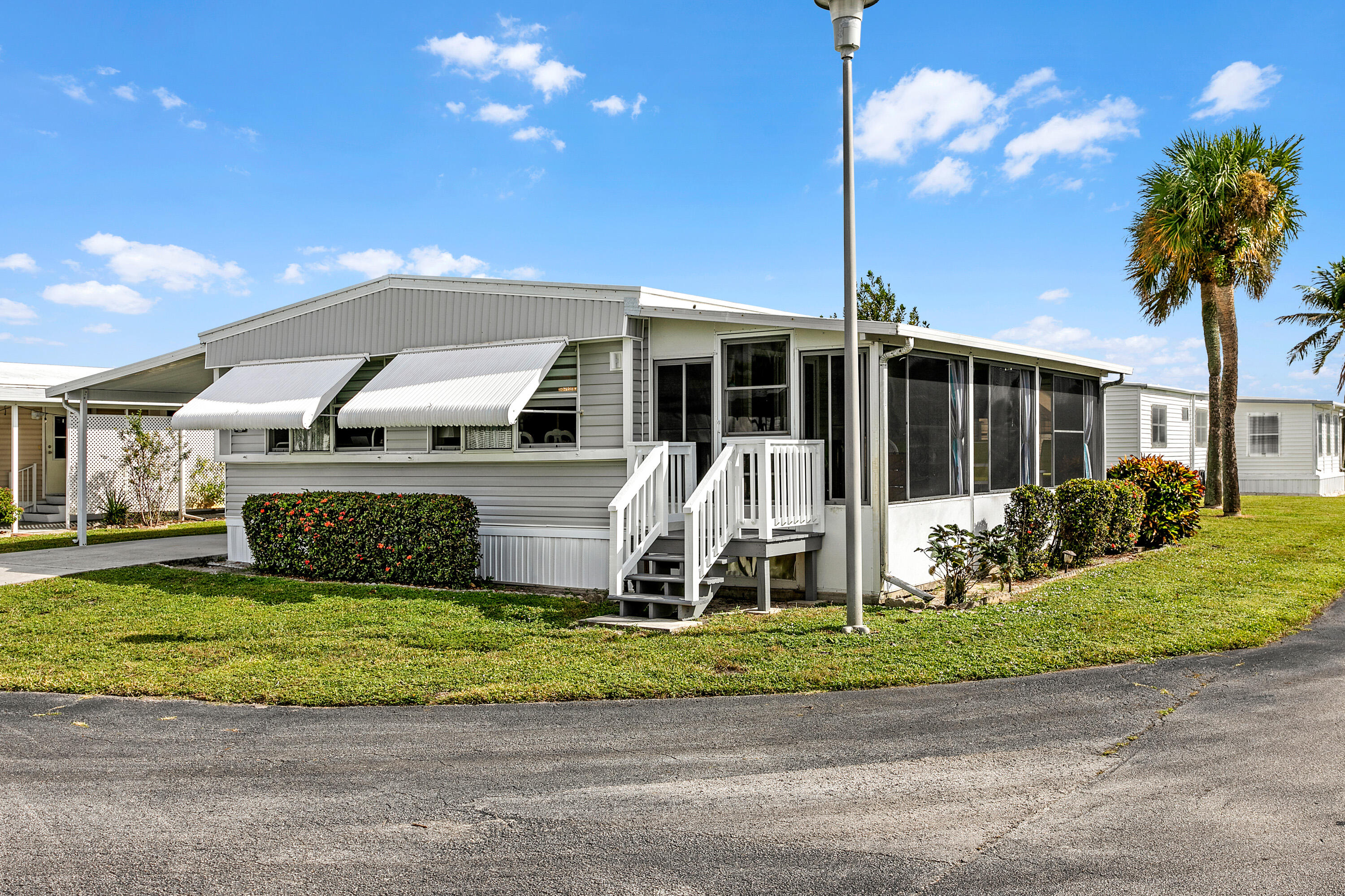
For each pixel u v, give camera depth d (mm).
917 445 11781
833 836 4652
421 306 13727
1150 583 11688
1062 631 8938
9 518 20500
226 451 15852
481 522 13297
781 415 11516
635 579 10398
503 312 12977
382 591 12117
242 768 5727
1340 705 6688
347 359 14375
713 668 7844
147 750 6078
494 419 11586
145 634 9586
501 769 5648
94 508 22922
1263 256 21078
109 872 4344
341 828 4820
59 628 9930
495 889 4156
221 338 16078
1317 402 32188
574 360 12547
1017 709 6691
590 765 5707
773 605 11062
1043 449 15336
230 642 9109
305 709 6984
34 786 5449
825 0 8805
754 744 6047
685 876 4254
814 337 11281
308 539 13445
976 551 10922
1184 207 20547
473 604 11062
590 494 12445
